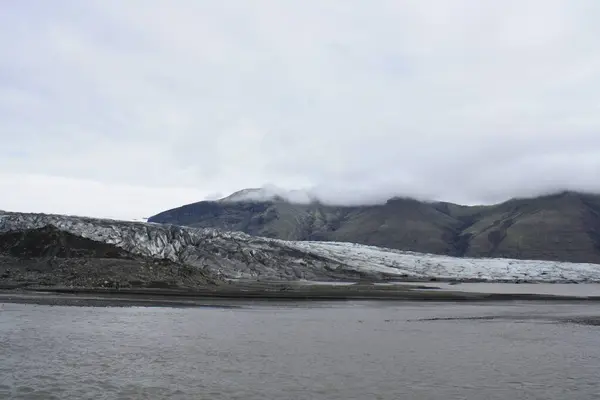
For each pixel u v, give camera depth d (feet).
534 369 79.61
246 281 380.58
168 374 71.97
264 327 123.44
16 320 122.72
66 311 143.74
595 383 70.95
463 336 115.34
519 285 499.92
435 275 639.35
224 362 80.79
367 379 71.26
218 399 60.18
